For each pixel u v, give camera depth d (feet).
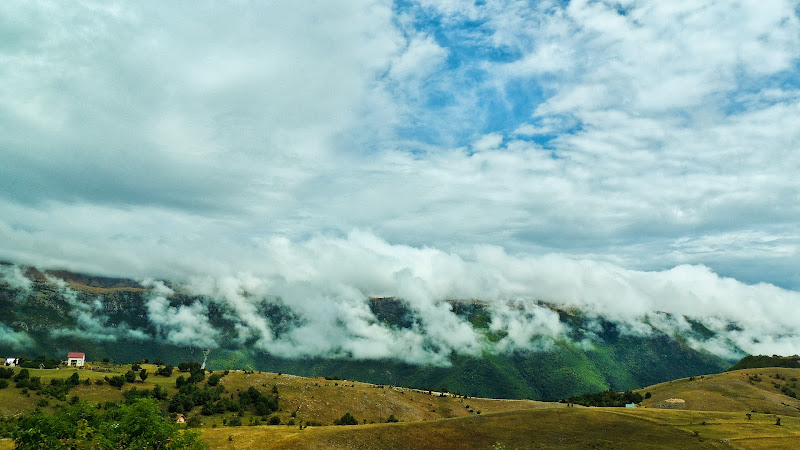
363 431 480.23
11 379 634.43
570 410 575.38
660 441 464.24
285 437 439.63
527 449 454.81
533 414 560.61
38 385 618.44
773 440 460.55
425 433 493.77
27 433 172.86
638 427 511.40
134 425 190.39
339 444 442.50
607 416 554.46
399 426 506.07
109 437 178.40
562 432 502.79
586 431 504.84
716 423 520.01
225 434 444.96
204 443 211.41
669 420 535.19
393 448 454.40
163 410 640.99
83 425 181.47
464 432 501.97
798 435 476.54
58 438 175.73
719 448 437.99
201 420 628.69
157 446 193.47
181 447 195.62
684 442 458.50
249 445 416.67
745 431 490.08
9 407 550.77
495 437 492.13
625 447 447.83
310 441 437.58
